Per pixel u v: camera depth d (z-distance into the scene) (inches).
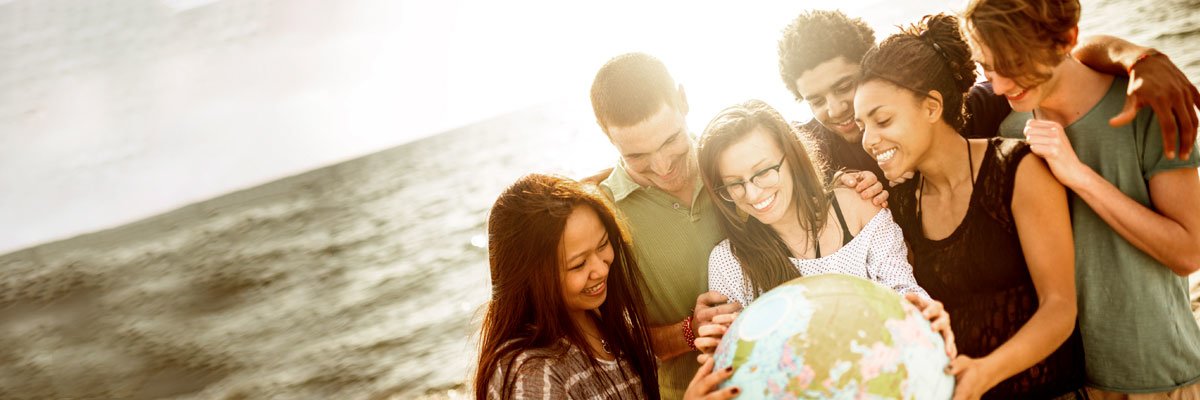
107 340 741.3
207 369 567.5
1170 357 109.3
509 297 100.6
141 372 604.4
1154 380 109.8
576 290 100.8
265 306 726.5
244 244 1168.2
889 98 100.3
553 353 97.8
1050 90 104.9
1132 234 101.9
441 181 1443.2
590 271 101.3
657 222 126.7
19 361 740.0
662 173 119.7
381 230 1022.4
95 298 988.6
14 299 1108.5
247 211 1601.9
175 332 706.8
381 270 765.9
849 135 129.0
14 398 621.9
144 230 1643.7
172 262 1136.2
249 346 601.0
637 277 112.7
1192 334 113.7
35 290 1143.0
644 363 111.2
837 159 130.9
